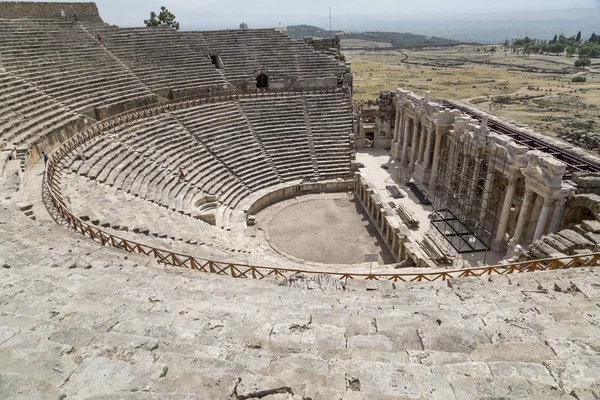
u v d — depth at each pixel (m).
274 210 38.69
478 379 6.32
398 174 43.38
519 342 7.93
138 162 32.75
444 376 6.43
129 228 20.73
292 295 12.17
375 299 11.83
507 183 30.42
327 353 7.71
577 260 16.14
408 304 11.18
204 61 50.38
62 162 27.66
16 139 27.11
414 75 140.12
